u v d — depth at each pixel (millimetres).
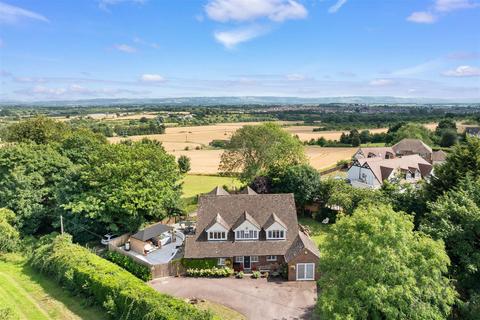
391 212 27344
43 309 32938
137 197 50719
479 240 30062
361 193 55469
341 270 27297
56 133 81750
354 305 24656
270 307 34781
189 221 60031
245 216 45062
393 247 25125
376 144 147125
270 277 41688
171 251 47906
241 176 74562
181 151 138500
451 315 28453
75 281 36188
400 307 24172
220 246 43469
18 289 36719
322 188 62875
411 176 77688
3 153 55094
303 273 40812
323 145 147500
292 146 73375
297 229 45688
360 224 27281
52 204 55812
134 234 48844
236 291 38188
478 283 29328
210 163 117250
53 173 56781
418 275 25047
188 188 84938
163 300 29562
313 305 35188
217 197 48125
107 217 49906
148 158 57188
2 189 52906
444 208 32562
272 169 68250
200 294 37500
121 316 30484
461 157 46438
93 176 52031
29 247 48031
